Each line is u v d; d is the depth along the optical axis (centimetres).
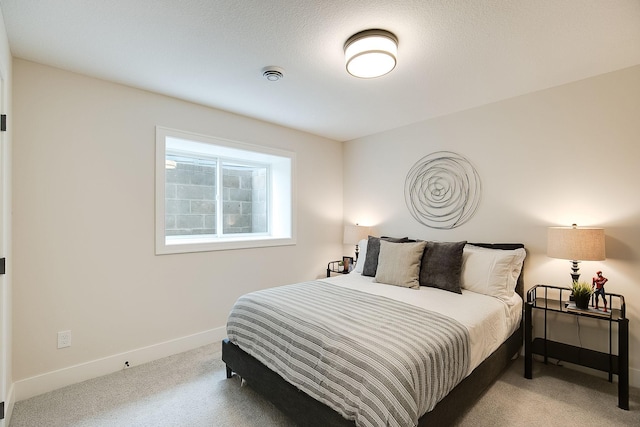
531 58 208
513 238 278
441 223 329
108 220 240
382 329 163
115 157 243
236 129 319
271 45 192
